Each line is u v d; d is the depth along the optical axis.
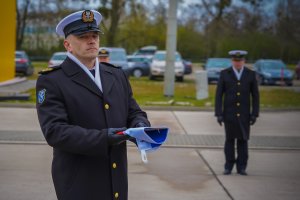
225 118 6.62
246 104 6.59
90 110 2.65
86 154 2.52
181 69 24.55
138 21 40.34
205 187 5.97
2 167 6.70
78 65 2.71
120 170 2.76
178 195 5.61
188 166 7.03
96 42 2.72
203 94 15.66
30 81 20.23
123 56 23.69
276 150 8.39
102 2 34.22
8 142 8.40
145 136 2.44
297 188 6.00
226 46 42.47
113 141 2.48
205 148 8.34
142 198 5.46
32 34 42.12
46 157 7.36
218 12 40.72
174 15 15.85
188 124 10.88
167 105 13.63
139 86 20.25
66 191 2.69
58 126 2.52
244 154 6.65
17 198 5.36
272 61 24.94
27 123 10.48
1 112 12.00
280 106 14.17
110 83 2.78
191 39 46.06
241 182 6.23
